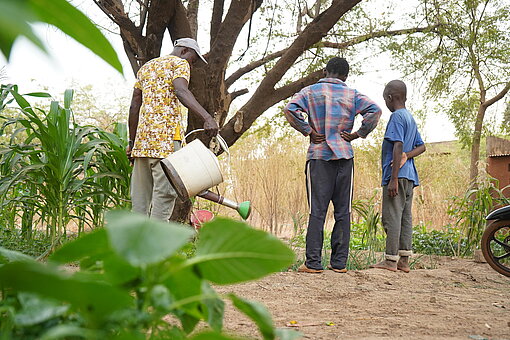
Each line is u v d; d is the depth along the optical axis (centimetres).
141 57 722
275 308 299
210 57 683
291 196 1032
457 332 243
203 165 354
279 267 82
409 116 485
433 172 1112
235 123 723
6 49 39
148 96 391
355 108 458
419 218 1055
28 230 523
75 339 77
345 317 277
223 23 683
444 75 931
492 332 244
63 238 495
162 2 660
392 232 477
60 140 470
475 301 345
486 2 920
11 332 85
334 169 453
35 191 509
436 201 1052
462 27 905
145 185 399
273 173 1031
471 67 953
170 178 379
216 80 682
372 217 577
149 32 680
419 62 910
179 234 64
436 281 443
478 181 718
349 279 422
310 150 456
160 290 79
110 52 46
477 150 1010
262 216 1034
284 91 741
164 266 81
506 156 882
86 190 538
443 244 763
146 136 387
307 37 718
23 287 59
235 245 79
